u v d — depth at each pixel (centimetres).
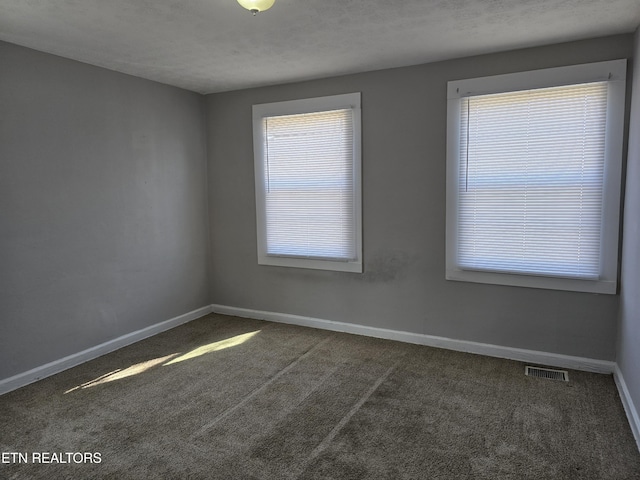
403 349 388
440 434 254
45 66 333
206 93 480
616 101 311
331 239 433
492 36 310
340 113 414
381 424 266
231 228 489
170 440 252
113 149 389
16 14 263
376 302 418
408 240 397
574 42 320
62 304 353
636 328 260
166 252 449
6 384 315
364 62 370
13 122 314
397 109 388
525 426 261
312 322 453
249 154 467
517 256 354
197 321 478
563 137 330
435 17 276
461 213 371
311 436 254
